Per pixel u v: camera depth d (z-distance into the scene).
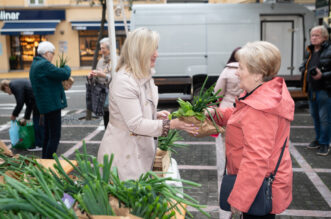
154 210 1.53
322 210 3.81
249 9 10.10
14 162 2.06
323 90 5.44
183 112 2.24
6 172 1.96
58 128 4.86
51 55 4.84
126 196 1.56
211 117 2.30
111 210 1.51
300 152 5.91
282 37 10.43
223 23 10.07
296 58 10.46
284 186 1.94
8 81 5.93
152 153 2.41
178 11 10.06
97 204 1.51
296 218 3.64
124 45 2.28
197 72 10.18
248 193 1.85
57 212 1.46
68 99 13.30
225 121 2.41
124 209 1.54
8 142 6.93
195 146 6.46
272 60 1.94
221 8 10.07
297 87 10.27
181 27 10.08
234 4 10.10
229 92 4.50
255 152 1.83
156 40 2.24
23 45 25.64
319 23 10.30
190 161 5.56
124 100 2.19
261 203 1.88
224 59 10.15
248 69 1.97
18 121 6.14
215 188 4.44
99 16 24.98
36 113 6.12
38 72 4.60
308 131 7.40
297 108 10.11
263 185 1.89
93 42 25.64
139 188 1.59
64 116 9.66
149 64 2.24
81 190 1.68
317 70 5.28
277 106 1.85
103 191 1.54
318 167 5.17
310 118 8.73
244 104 1.95
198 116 2.24
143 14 10.08
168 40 10.12
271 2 10.69
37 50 4.81
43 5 24.62
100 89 6.23
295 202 4.02
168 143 2.90
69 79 5.17
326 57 5.30
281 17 10.34
